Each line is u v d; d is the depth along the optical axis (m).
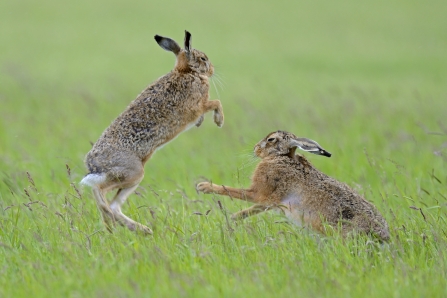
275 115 56.56
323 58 110.56
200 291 20.28
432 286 20.72
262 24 144.12
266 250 24.12
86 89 73.12
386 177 34.22
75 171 37.03
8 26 132.50
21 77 79.81
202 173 38.12
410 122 52.34
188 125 31.45
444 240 25.03
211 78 33.38
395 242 24.30
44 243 24.23
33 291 20.56
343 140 45.78
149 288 20.53
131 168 29.11
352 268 22.50
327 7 164.62
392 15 154.38
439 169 37.41
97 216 29.11
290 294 20.11
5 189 34.69
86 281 20.97
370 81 87.69
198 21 144.75
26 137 47.09
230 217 28.27
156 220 27.19
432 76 93.06
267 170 27.94
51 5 155.75
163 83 30.83
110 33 130.00
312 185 26.80
